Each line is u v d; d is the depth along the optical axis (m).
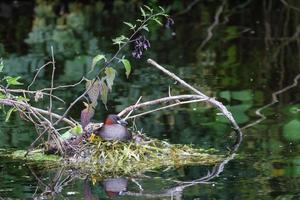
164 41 20.61
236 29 22.44
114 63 17.59
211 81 15.88
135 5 25.77
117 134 10.64
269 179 9.71
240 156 10.73
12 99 10.98
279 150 10.98
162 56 18.62
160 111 13.26
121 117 11.75
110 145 10.59
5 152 10.94
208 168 10.23
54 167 10.33
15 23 23.11
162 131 11.99
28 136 11.66
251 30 22.30
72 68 17.03
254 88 15.17
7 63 17.50
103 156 10.47
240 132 11.66
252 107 13.60
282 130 12.01
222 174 9.98
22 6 25.70
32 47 19.55
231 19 24.02
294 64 17.64
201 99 11.56
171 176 9.92
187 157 10.69
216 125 12.35
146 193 9.27
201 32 21.98
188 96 11.58
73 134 10.55
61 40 20.45
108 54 18.50
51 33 21.52
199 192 9.26
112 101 13.87
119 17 23.67
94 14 24.44
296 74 16.48
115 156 10.50
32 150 10.94
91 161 10.46
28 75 16.30
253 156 10.73
